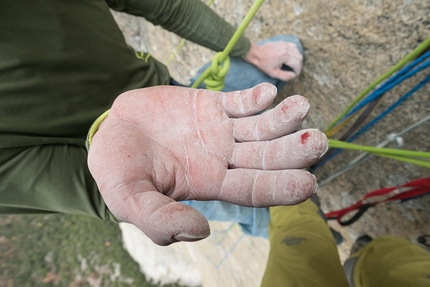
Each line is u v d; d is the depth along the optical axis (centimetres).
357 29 36
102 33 36
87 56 33
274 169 20
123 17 94
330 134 43
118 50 38
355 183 48
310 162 19
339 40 39
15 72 27
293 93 52
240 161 21
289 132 21
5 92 26
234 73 48
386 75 32
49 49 29
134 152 19
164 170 20
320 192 57
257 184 19
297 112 20
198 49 74
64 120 29
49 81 29
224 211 41
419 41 31
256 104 21
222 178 21
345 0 36
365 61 38
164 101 22
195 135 22
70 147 29
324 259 30
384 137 40
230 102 22
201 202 39
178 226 15
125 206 17
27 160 26
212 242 135
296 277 28
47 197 27
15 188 26
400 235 45
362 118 38
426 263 28
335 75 42
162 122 22
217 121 22
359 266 37
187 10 39
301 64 45
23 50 27
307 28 43
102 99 34
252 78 48
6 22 27
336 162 49
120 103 22
